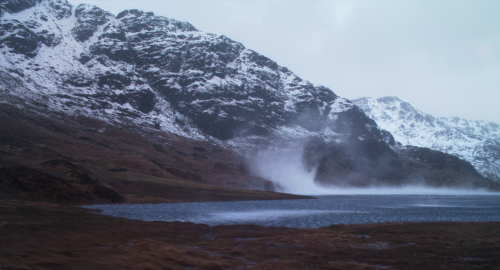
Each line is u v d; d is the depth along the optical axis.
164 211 71.62
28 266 20.25
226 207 87.81
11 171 77.56
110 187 99.25
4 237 27.23
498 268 24.70
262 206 94.38
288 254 29.52
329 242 35.28
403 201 142.88
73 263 21.91
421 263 26.67
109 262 22.95
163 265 23.81
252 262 26.67
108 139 193.88
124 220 44.25
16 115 172.88
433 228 44.16
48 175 84.75
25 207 39.47
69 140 163.50
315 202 123.00
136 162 145.88
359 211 83.12
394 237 38.06
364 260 27.81
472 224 47.31
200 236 38.12
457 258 27.97
